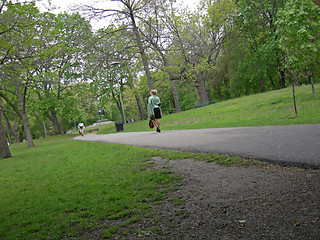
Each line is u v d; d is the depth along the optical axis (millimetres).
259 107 19578
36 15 18672
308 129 7641
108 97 42719
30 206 5352
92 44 28469
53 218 4340
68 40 27781
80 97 46656
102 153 12156
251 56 38719
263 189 3887
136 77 42188
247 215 3189
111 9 27234
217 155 6590
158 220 3527
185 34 35750
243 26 37469
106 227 3617
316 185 3623
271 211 3160
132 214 3930
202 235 2934
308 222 2754
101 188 5785
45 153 18438
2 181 8984
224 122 16031
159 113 16250
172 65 33688
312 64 15469
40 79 28641
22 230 4031
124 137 18516
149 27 32562
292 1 15297
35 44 17641
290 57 14164
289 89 25406
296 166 4566
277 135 7578
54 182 7496
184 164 6531
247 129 10250
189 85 54469
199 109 30109
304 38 14562
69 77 35969
